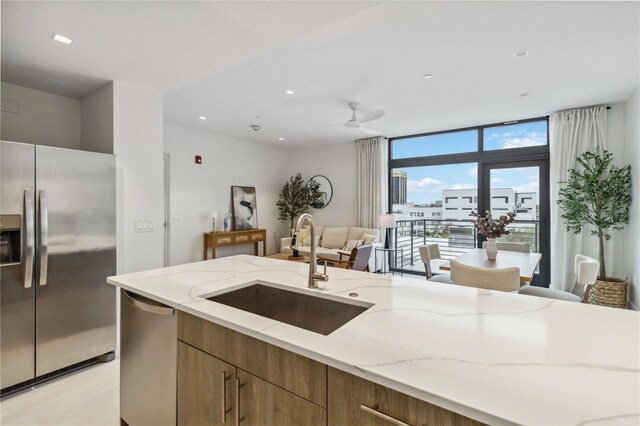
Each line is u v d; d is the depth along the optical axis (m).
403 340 0.94
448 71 3.10
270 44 2.21
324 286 1.56
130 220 2.90
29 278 2.15
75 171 2.39
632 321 1.09
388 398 0.78
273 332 1.00
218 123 5.11
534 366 0.79
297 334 0.98
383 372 0.76
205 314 1.18
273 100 3.96
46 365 2.26
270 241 7.07
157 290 1.50
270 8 1.81
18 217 2.12
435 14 2.15
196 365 1.27
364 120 3.92
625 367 0.79
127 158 2.88
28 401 2.03
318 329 1.46
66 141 3.11
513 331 1.01
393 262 6.15
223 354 1.17
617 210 3.91
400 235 6.06
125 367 1.68
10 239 2.17
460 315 1.15
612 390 0.69
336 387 0.88
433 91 3.62
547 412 0.62
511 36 2.46
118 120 2.82
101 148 2.92
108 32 2.04
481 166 5.16
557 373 0.76
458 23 2.27
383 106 4.16
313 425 0.93
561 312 1.18
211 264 2.12
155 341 1.46
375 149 6.01
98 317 2.54
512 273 2.20
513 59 2.84
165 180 5.16
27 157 2.14
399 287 1.53
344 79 3.30
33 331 2.20
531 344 0.91
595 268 2.54
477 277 2.30
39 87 2.90
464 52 2.72
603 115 4.06
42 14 1.83
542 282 4.72
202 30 2.03
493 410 0.62
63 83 2.82
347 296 1.39
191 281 1.67
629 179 3.74
